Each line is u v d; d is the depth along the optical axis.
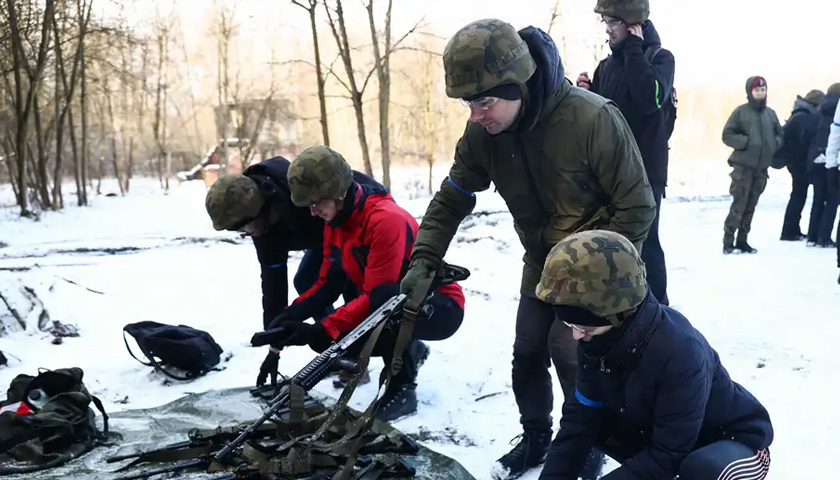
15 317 5.14
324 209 3.32
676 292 5.82
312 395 3.52
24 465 2.71
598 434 2.41
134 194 19.39
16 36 13.38
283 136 24.73
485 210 9.55
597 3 3.79
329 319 3.31
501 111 2.35
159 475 2.62
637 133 3.84
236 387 3.69
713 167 21.86
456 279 2.86
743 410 2.22
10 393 3.21
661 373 2.07
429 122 17.92
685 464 2.11
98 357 4.63
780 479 2.82
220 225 3.57
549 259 2.09
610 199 2.59
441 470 2.67
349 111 25.95
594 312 1.99
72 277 6.83
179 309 5.81
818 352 4.24
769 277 6.21
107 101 24.41
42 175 14.43
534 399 2.92
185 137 32.94
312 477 2.56
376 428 3.01
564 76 2.51
